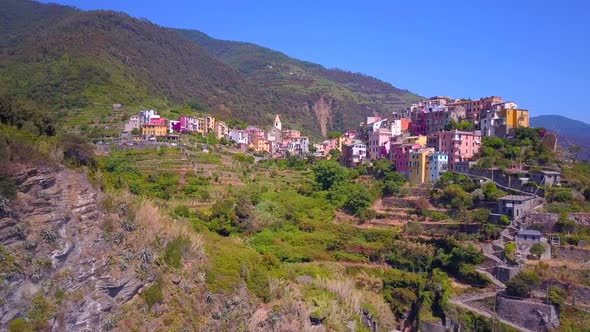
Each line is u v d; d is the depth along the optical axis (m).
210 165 180.38
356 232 132.88
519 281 100.88
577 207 123.25
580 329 94.19
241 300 89.31
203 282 86.56
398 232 129.50
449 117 182.50
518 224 118.69
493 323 98.06
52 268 67.06
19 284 62.75
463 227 124.19
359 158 191.75
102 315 71.44
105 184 86.75
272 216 140.50
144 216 85.75
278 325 88.00
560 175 136.88
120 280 74.44
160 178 154.75
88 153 91.44
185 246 88.00
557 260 108.12
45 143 78.94
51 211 69.62
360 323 98.56
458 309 102.88
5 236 62.97
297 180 180.75
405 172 164.50
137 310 75.06
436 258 117.75
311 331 89.31
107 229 77.62
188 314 80.31
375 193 150.50
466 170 150.62
